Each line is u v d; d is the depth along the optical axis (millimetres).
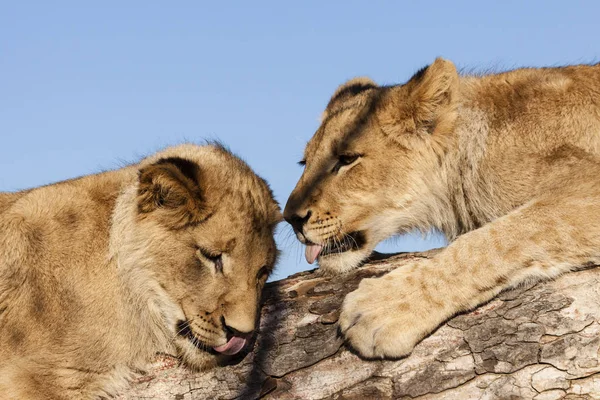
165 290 9047
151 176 9000
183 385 8633
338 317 8594
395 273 8891
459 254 8914
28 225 8852
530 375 7754
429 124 11172
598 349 7715
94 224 9008
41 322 8633
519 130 10586
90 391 8773
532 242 8922
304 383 8242
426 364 8086
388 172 11180
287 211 10977
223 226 8945
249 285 8867
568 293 8336
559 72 11156
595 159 10094
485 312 8430
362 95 11828
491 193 10680
